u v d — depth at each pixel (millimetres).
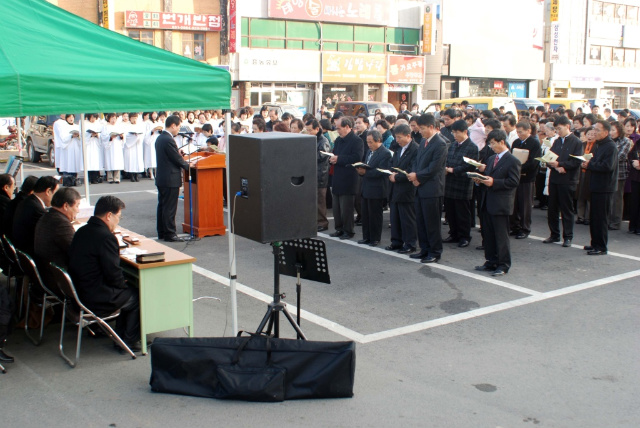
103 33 5824
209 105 5395
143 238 6270
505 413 4375
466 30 34469
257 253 8867
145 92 5098
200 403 4484
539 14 37688
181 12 25938
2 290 5199
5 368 5090
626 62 44125
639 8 44406
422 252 8484
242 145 4586
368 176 9016
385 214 11992
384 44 31656
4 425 4156
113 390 4695
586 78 40750
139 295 5359
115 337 5227
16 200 6188
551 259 8523
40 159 19203
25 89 4602
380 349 5516
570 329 6012
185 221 10055
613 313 6453
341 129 9398
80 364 5180
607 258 8586
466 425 4203
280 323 6145
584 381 4898
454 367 5148
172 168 9180
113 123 15156
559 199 9164
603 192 8539
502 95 36750
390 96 32844
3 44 4984
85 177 8273
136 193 13758
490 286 7324
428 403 4512
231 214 4965
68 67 4918
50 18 5730
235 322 5309
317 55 29125
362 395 4629
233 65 27078
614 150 8391
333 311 6496
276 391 4480
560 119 9188
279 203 4500
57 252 5352
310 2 28812
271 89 28484
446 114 10820
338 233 9820
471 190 9062
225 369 4539
